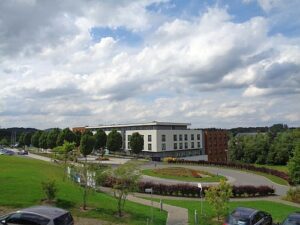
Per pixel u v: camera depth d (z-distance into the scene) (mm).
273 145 124625
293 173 58188
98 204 28781
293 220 19812
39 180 36656
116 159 105688
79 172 30469
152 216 26172
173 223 26797
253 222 20219
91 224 23500
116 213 26844
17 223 16625
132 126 134375
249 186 48312
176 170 72750
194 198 44469
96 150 125000
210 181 63156
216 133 149000
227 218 20719
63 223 16922
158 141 125375
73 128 168875
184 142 134375
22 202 27062
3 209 25266
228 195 28281
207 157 139875
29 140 155375
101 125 146750
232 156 134625
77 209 26719
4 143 174750
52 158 83812
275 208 38250
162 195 45438
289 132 134750
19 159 66938
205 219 28797
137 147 114312
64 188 33094
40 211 17078
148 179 63562
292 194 45750
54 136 121000
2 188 30984
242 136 144000
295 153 59219
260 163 126938
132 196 40656
